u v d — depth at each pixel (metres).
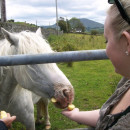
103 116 1.08
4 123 1.23
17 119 2.82
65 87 2.05
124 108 0.98
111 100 1.13
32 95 3.09
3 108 2.61
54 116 4.83
